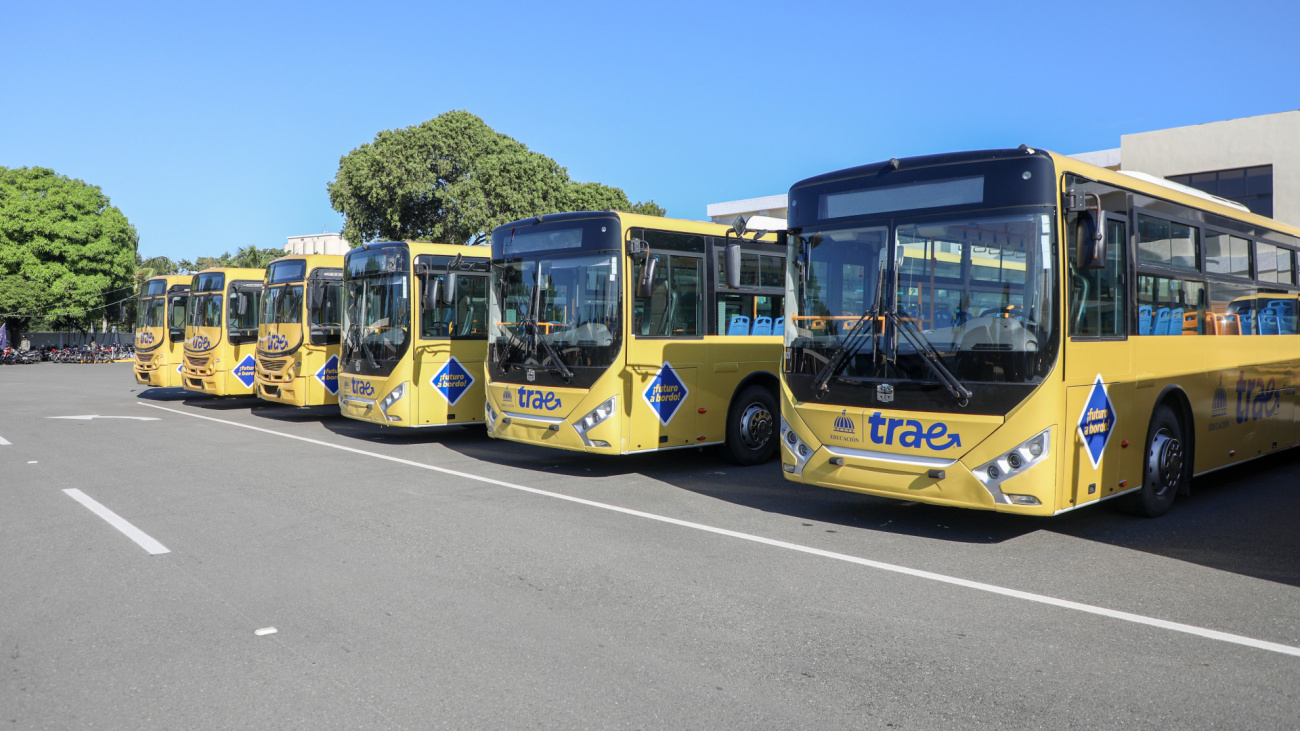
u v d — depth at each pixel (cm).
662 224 1054
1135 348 773
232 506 856
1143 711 406
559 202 4022
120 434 1456
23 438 1392
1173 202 846
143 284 2369
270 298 1700
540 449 1307
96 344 4994
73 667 449
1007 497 674
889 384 731
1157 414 818
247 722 387
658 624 520
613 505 877
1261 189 2530
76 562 647
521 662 459
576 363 1024
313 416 1811
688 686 430
